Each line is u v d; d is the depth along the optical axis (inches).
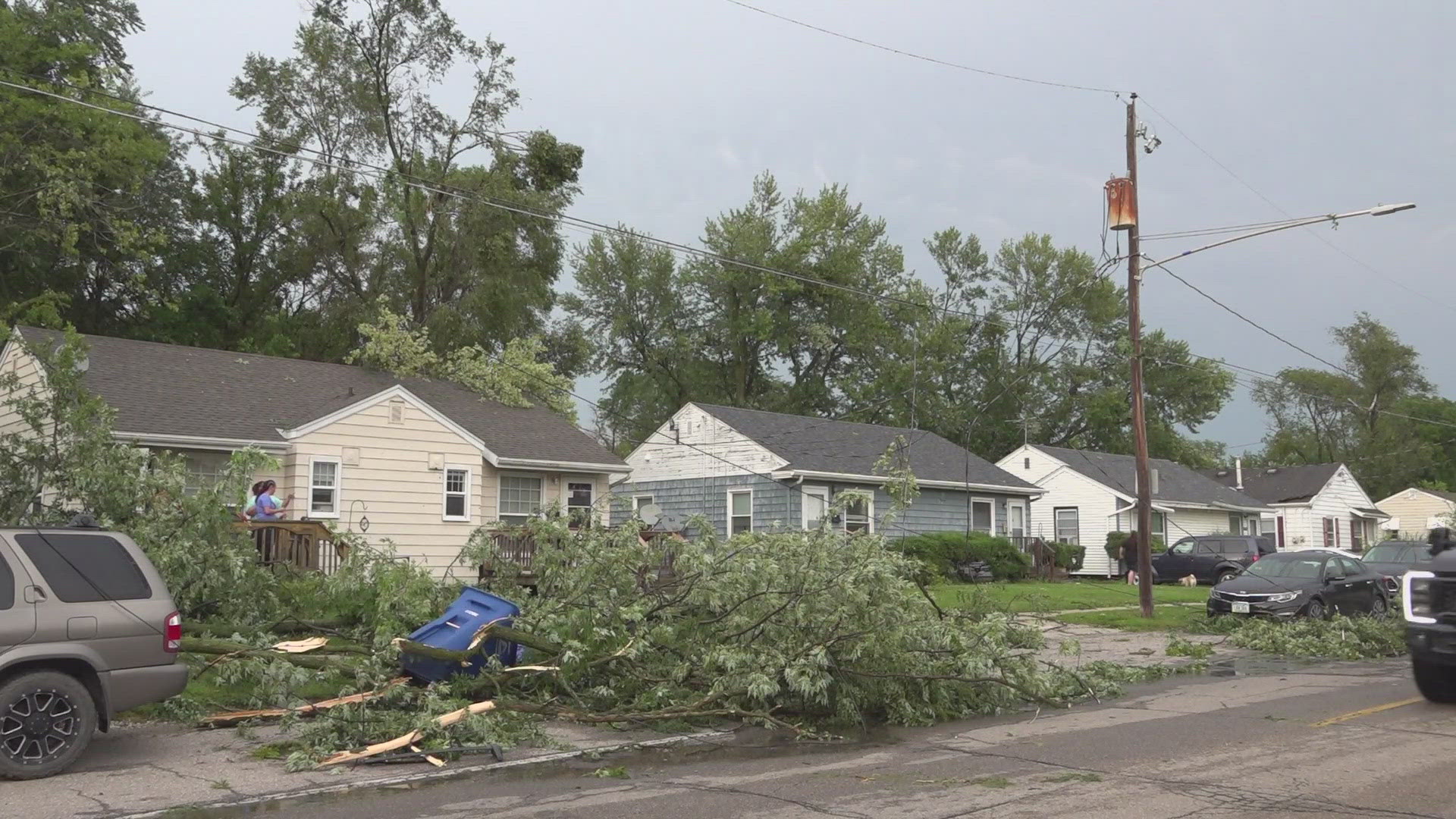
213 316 1524.4
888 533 1294.3
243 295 1594.5
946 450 1492.4
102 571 331.6
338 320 1411.2
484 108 1396.4
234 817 273.1
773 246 2076.8
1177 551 1421.0
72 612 320.2
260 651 411.8
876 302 2084.2
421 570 506.3
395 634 444.1
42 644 313.1
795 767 336.8
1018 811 275.3
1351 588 855.7
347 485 873.5
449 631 425.7
